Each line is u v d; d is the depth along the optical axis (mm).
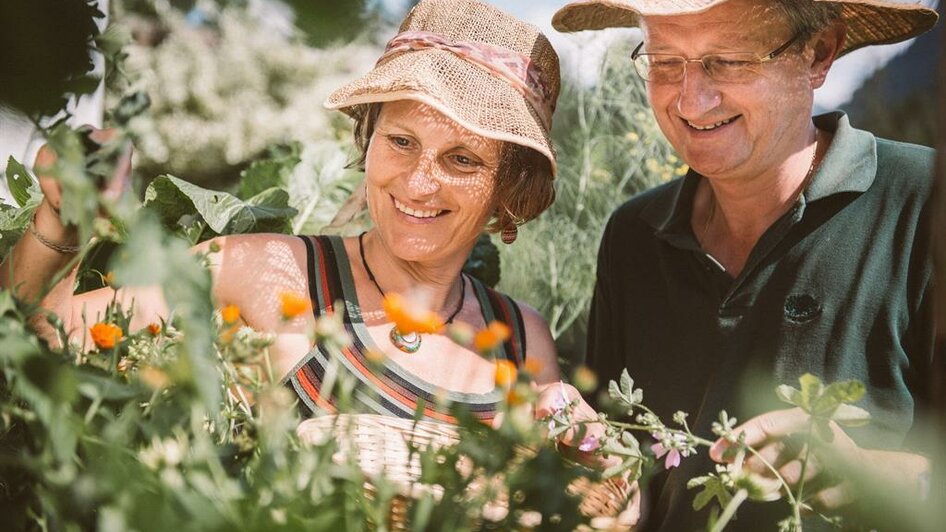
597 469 1278
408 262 1790
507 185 1794
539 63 1821
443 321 1828
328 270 1772
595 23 2135
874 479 920
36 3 734
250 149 7949
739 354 1832
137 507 737
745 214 1897
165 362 1005
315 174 2982
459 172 1716
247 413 1107
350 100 1696
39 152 1119
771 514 1736
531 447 996
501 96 1729
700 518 1775
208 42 7594
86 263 1774
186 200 2127
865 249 1786
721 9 1707
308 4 607
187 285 784
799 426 1281
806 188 1823
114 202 825
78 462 831
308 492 836
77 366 972
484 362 1799
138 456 824
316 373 1667
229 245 1753
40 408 799
